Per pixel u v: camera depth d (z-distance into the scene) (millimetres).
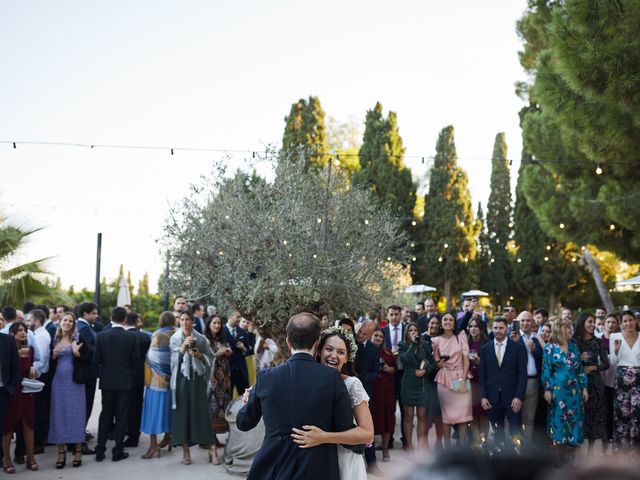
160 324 7867
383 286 8812
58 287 13047
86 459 7688
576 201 13398
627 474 518
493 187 34344
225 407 8188
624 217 12227
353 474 3252
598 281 20219
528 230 30406
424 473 609
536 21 14711
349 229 8758
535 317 9289
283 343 7980
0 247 11914
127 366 7613
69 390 7207
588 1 9180
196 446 8508
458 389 7488
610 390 7902
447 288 30562
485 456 616
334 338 3609
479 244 33938
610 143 10102
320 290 8086
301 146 9695
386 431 7574
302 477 3002
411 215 29938
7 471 6918
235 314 9312
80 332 8117
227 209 8344
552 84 10648
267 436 3143
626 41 8969
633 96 8898
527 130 14836
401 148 30047
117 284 31000
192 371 7375
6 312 7848
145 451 8156
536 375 7637
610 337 7750
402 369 8336
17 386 6594
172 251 8445
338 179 9359
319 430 3055
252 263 7957
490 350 7613
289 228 8266
